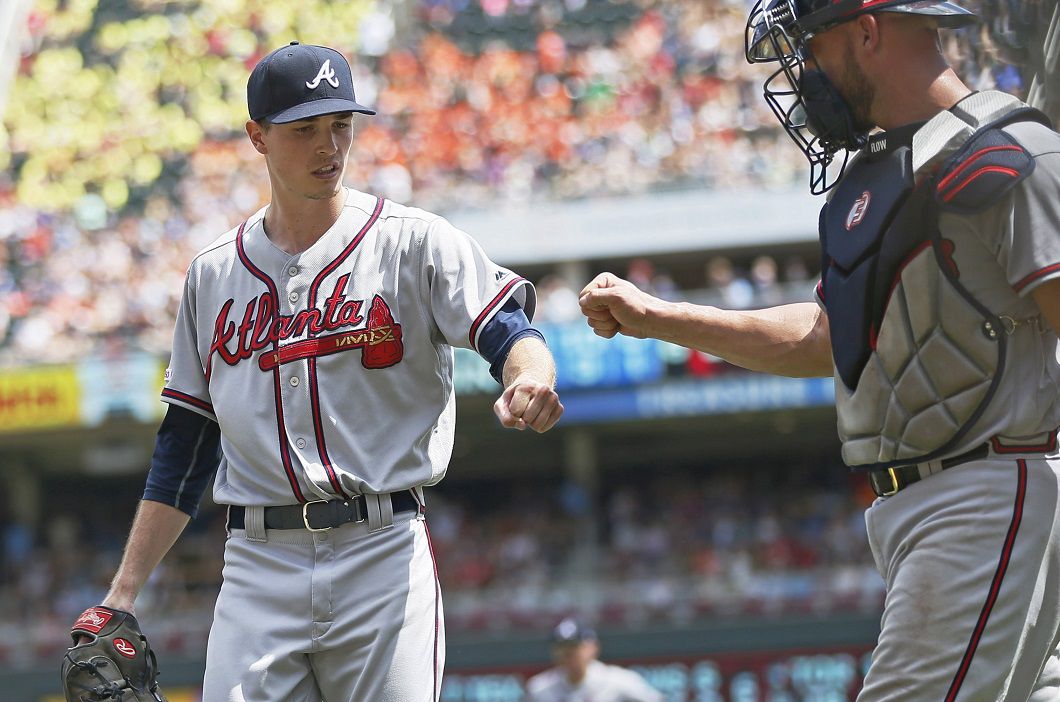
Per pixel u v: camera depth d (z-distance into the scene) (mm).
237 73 36062
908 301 4941
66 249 31891
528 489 38344
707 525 29875
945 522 4938
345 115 5676
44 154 34625
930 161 4852
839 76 5207
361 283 5750
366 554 5637
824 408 31734
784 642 24688
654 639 25062
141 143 34531
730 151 31375
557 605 25859
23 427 27859
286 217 5840
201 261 5980
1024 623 4844
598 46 35281
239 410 5758
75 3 37938
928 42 5137
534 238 30000
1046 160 4734
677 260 31250
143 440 30922
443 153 32406
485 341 5605
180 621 26078
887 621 5082
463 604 25969
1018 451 4926
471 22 36500
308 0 37406
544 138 32469
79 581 30078
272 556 5723
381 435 5707
